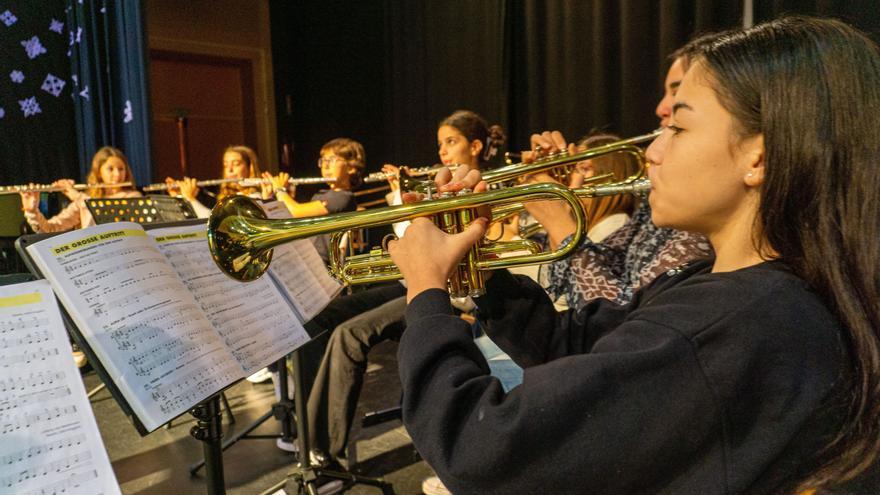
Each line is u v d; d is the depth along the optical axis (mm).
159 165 5758
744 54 689
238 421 2609
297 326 1323
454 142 2672
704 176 710
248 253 1056
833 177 636
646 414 614
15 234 3156
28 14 4453
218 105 6117
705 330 621
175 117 5062
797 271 667
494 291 1070
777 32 694
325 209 3688
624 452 617
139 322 973
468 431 670
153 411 913
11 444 749
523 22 3877
